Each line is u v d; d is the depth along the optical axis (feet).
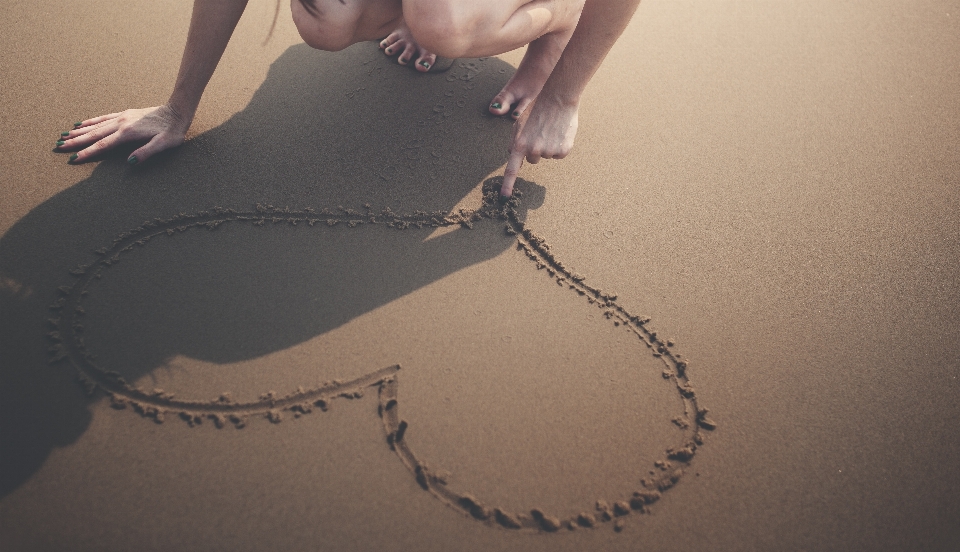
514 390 3.82
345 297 4.00
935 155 4.83
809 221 4.48
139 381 3.72
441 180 4.45
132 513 3.45
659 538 3.53
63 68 4.76
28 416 3.61
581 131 4.75
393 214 4.29
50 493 3.47
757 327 4.08
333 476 3.57
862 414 3.86
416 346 3.90
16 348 3.76
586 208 4.41
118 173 4.33
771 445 3.76
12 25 4.94
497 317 4.00
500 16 3.97
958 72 5.31
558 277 4.15
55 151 4.38
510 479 3.61
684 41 5.36
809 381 3.94
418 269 4.12
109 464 3.54
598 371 3.90
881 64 5.33
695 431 3.78
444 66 5.01
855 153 4.80
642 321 4.04
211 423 3.66
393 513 3.51
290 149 4.50
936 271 4.33
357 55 5.01
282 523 3.47
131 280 3.98
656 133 4.79
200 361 3.78
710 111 4.94
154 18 5.11
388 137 4.61
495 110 4.73
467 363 3.87
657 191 4.52
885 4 5.74
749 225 4.43
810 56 5.34
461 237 4.25
